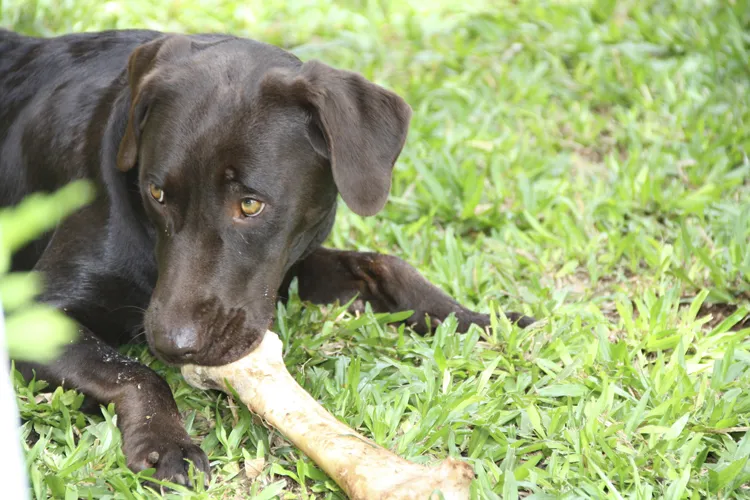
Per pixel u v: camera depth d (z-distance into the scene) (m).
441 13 11.75
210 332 4.62
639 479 4.23
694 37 10.66
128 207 5.38
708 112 9.10
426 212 7.66
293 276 6.28
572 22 11.25
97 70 5.91
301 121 4.90
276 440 4.67
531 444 4.66
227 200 4.74
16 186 6.05
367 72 9.95
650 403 5.02
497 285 6.57
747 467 4.40
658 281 6.57
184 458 4.36
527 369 5.43
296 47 10.71
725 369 5.20
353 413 4.90
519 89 9.58
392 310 6.30
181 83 4.88
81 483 4.21
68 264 5.35
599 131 8.94
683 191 7.80
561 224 7.27
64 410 4.62
